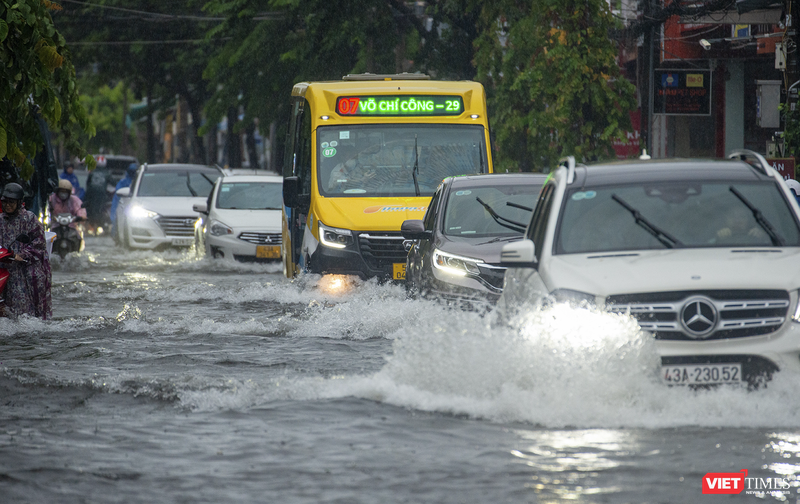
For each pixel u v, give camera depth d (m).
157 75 151.12
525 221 38.72
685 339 21.14
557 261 22.75
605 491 16.42
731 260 21.97
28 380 26.47
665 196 24.23
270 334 35.75
